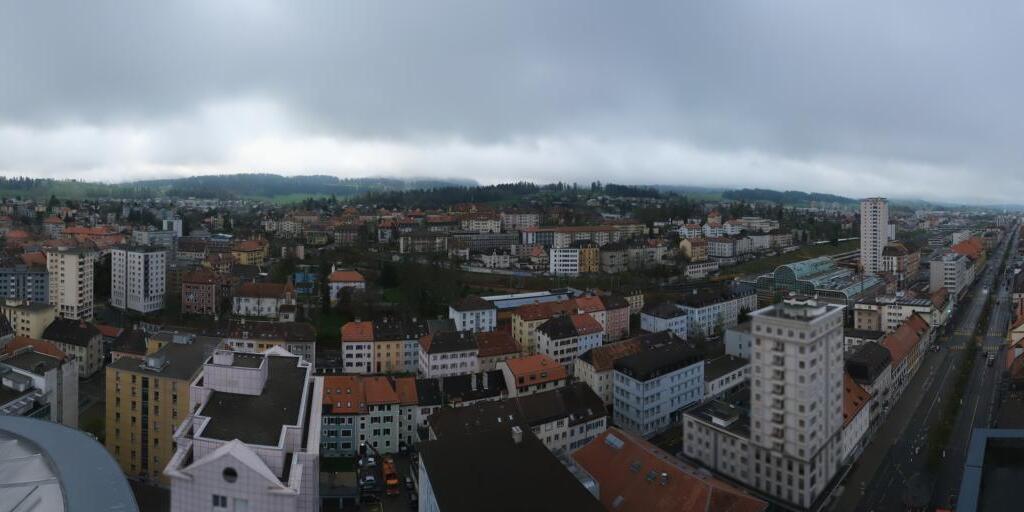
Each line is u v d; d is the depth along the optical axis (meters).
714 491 102.06
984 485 84.19
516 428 110.38
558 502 94.12
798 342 123.00
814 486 126.38
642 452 115.75
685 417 148.75
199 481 75.06
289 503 74.00
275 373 108.31
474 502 93.12
